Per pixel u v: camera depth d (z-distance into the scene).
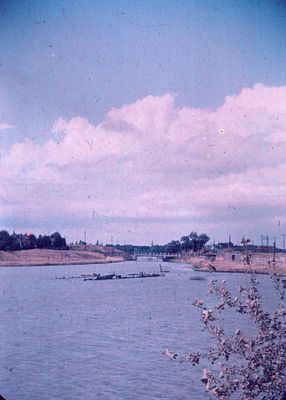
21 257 63.66
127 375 12.83
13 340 19.48
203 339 12.62
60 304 31.30
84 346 17.62
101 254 85.38
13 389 13.45
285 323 4.57
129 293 36.19
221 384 4.47
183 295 27.86
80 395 12.30
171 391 10.95
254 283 4.79
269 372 4.47
